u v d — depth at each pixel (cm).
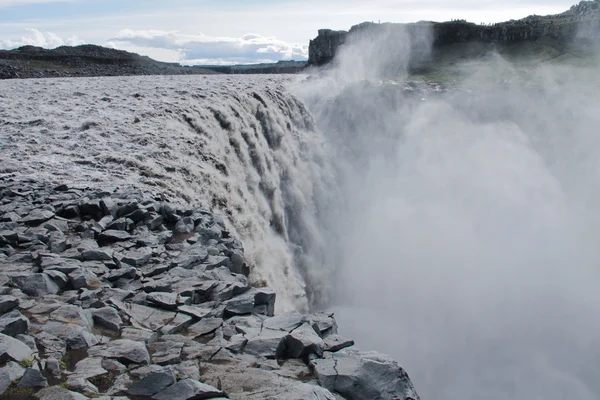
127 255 845
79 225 962
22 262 791
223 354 579
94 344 588
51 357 539
